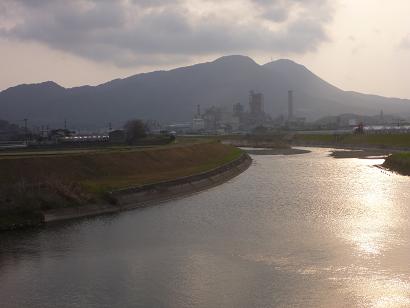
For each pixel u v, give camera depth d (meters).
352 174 89.06
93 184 61.66
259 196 64.56
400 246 38.22
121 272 33.00
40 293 29.33
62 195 52.81
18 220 46.28
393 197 61.66
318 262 34.47
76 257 36.41
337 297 28.12
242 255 36.56
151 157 89.25
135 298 28.48
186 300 28.11
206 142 139.38
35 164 63.66
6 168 59.47
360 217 49.25
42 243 40.34
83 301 28.12
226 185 77.69
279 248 38.25
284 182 79.06
